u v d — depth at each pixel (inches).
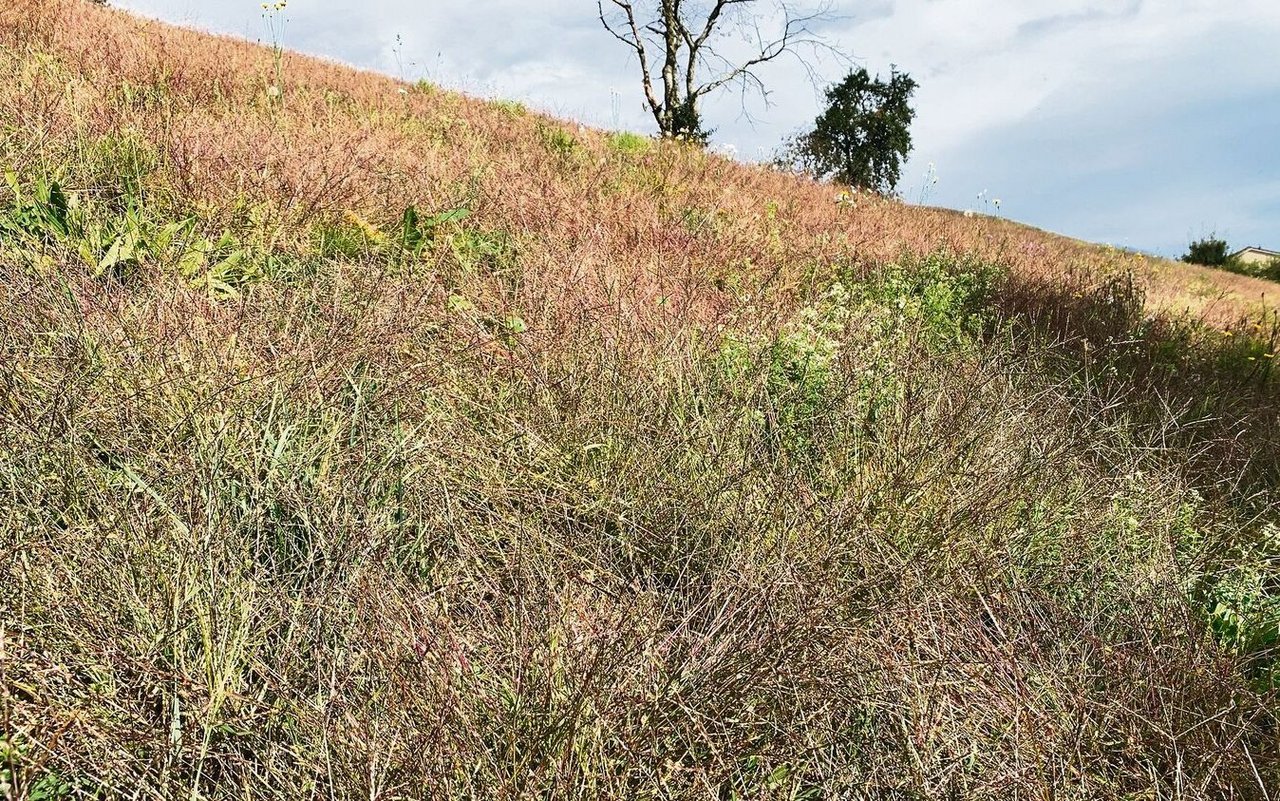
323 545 79.7
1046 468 117.9
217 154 178.5
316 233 163.5
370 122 272.4
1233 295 553.3
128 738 59.7
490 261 182.4
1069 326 242.7
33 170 150.6
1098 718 77.2
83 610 66.8
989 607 87.7
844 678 76.7
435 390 116.2
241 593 72.3
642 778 64.3
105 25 321.1
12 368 88.4
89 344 96.3
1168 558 105.4
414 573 86.4
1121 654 83.5
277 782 61.1
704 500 102.6
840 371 135.0
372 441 100.1
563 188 238.8
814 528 97.7
